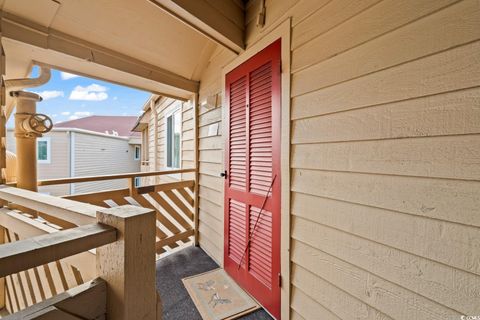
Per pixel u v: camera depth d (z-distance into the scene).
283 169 1.55
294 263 1.47
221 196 2.38
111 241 0.56
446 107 0.82
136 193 2.39
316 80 1.32
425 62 0.87
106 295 0.59
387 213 1.00
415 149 0.90
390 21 0.98
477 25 0.75
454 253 0.80
